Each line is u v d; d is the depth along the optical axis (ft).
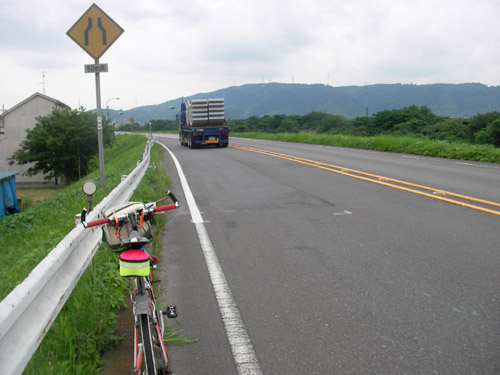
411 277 16.81
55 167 156.66
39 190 154.20
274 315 14.07
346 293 15.56
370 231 23.45
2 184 70.59
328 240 22.08
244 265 18.86
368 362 11.21
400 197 32.68
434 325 13.04
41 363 10.27
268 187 40.01
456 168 50.70
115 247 11.35
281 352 11.87
